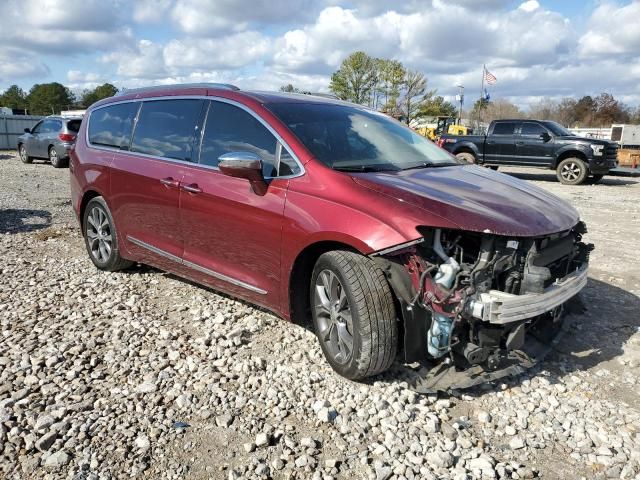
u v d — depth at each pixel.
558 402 3.37
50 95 102.31
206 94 4.57
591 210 10.87
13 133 30.61
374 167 3.85
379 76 55.16
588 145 16.12
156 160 4.82
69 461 2.72
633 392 3.52
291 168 3.77
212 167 4.28
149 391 3.35
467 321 3.15
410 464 2.76
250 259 3.99
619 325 4.57
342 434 2.98
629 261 6.61
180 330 4.24
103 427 2.99
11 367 3.61
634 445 2.98
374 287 3.23
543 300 3.23
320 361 3.76
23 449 2.80
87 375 3.54
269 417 3.12
